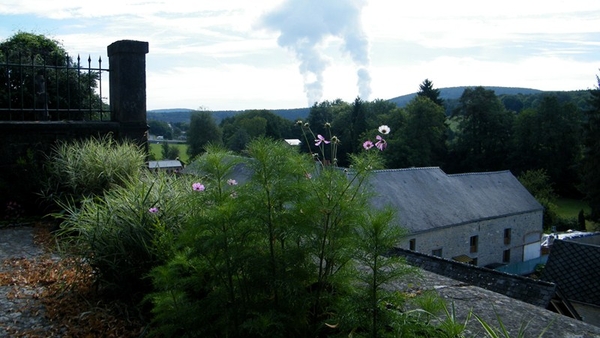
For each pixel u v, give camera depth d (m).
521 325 2.70
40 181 7.31
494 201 34.94
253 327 2.57
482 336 2.76
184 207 4.08
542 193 42.72
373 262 2.57
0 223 7.05
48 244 6.15
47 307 4.11
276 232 2.85
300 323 2.78
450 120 61.91
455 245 30.80
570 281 18.89
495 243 33.69
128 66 8.31
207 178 3.83
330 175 2.91
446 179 34.75
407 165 49.16
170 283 3.04
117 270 4.02
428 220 29.53
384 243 2.51
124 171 6.86
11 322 3.89
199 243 2.86
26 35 12.98
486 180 37.19
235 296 2.95
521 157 52.59
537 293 7.94
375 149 3.06
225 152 3.28
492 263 33.62
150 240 3.99
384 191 29.89
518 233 35.34
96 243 4.12
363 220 2.64
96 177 6.77
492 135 54.88
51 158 7.75
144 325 3.72
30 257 5.67
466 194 34.00
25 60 10.95
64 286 4.47
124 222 4.14
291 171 2.97
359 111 52.44
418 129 48.91
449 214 31.02
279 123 29.73
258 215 2.81
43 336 3.64
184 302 3.14
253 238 2.93
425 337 2.50
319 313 2.96
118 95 8.35
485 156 55.22
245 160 3.06
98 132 8.21
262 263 2.76
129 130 8.41
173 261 3.14
